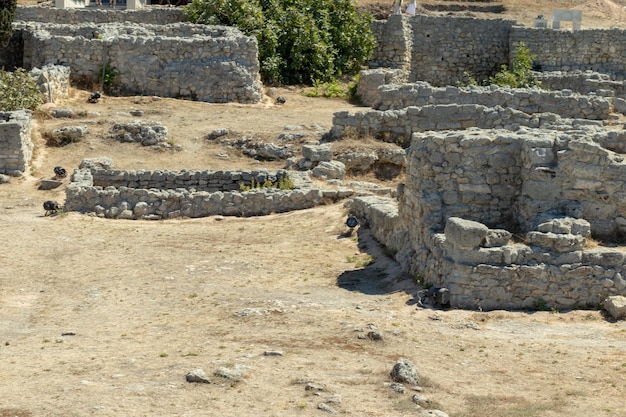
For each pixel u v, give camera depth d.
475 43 62.47
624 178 23.59
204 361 17.92
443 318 21.42
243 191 34.69
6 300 23.83
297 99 51.50
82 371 17.52
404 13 63.22
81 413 14.87
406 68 60.62
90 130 42.19
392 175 38.25
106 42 48.44
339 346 19.17
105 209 33.69
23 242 29.64
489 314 21.67
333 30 57.84
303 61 55.25
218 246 29.06
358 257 27.14
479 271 22.08
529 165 24.09
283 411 15.27
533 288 22.09
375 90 51.03
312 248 28.41
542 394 16.75
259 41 54.38
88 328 21.34
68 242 29.75
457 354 19.00
